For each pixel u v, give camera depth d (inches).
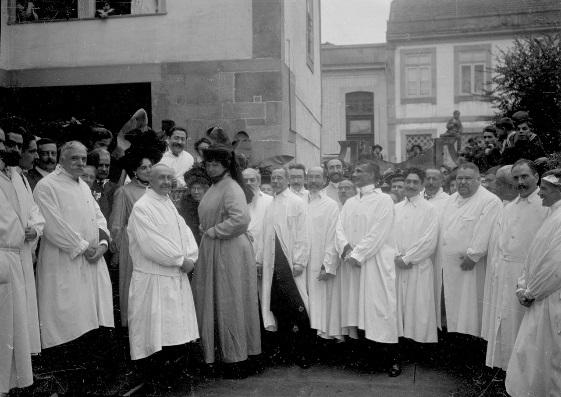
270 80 394.0
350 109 1023.6
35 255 194.5
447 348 240.4
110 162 273.0
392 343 214.5
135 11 409.1
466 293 221.5
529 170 188.1
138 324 191.6
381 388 197.3
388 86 992.2
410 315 227.5
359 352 239.3
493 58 946.7
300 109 505.0
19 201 178.5
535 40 591.8
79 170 200.2
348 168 347.3
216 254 209.0
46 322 191.6
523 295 171.2
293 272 227.5
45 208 191.9
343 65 1016.9
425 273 227.1
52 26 414.3
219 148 211.8
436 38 965.2
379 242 221.0
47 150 224.5
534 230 185.8
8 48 418.3
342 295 231.5
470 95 961.5
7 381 168.2
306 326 226.2
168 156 299.1
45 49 414.9
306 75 553.0
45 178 197.2
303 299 227.9
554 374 163.2
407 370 217.2
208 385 200.7
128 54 408.2
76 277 196.1
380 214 222.8
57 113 431.5
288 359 231.1
